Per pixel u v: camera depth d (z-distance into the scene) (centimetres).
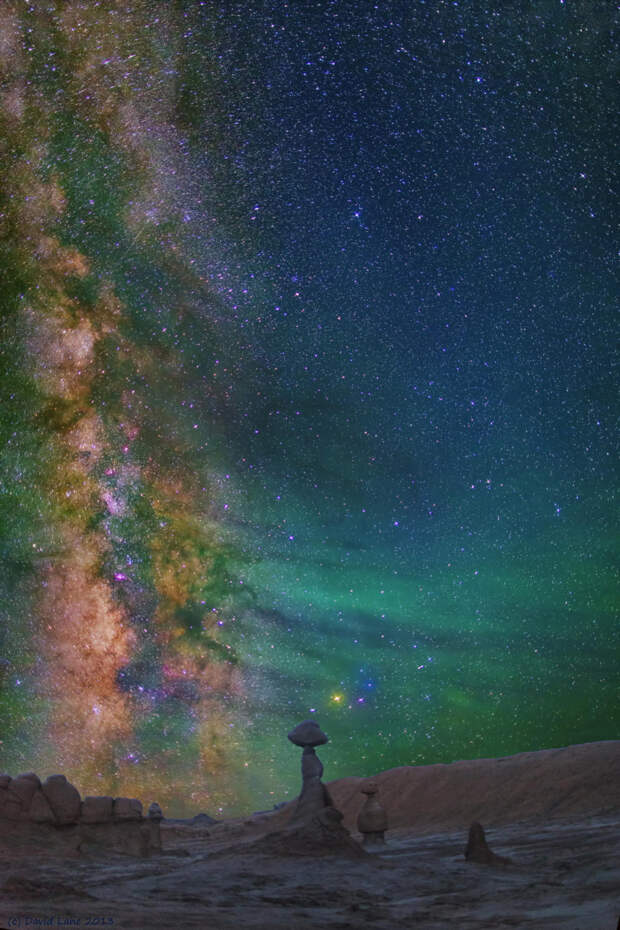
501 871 787
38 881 701
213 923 530
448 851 1059
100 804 1137
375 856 953
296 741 1075
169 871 860
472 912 572
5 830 1055
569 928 475
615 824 1199
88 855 1033
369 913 585
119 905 596
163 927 512
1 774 1105
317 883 740
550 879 700
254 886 727
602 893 595
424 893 680
